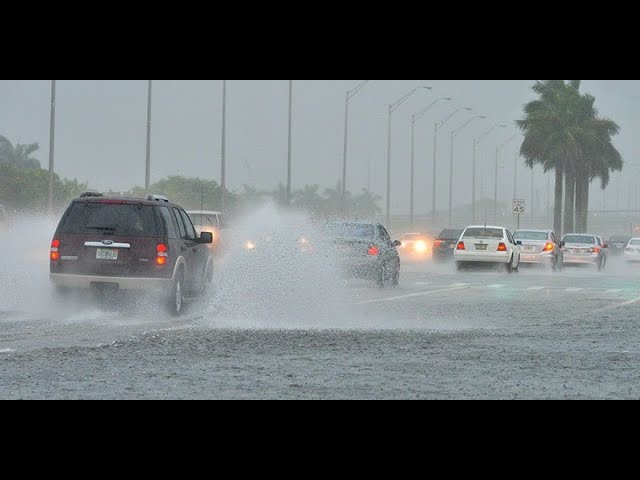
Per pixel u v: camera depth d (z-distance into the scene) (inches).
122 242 2059.5
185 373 1322.6
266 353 1539.1
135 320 2007.9
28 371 1311.5
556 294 3154.5
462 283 3720.5
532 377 1347.2
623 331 1987.0
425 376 1338.6
